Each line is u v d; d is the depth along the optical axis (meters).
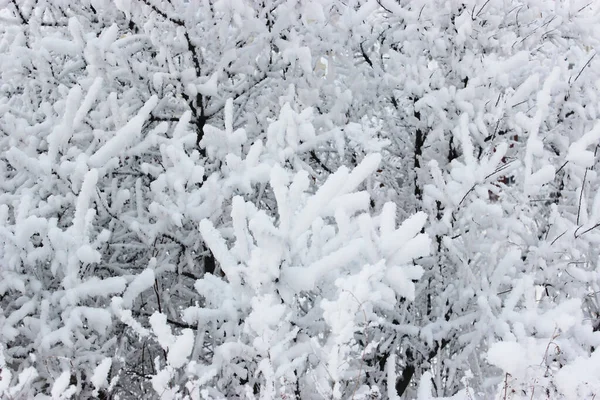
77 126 3.27
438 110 4.32
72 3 4.63
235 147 3.60
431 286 4.25
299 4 4.30
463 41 4.47
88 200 2.67
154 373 3.63
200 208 3.26
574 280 3.57
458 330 3.72
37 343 2.63
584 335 2.73
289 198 2.17
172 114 4.66
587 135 3.37
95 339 2.97
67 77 4.42
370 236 2.12
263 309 2.05
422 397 2.46
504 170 3.66
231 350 2.35
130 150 3.48
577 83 4.43
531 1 4.86
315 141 3.69
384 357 4.26
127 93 4.13
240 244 2.27
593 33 4.84
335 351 1.87
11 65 4.07
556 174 4.50
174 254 3.85
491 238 3.72
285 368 2.11
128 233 3.87
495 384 2.83
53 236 2.62
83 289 2.59
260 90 4.80
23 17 4.53
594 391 1.96
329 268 2.15
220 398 2.51
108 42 3.80
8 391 2.03
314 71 4.88
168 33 4.24
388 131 5.33
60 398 1.83
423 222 2.11
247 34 4.38
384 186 5.14
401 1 4.93
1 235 2.70
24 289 2.68
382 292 2.10
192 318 2.46
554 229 3.58
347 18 4.57
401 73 4.62
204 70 4.46
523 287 2.98
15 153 3.18
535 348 2.32
